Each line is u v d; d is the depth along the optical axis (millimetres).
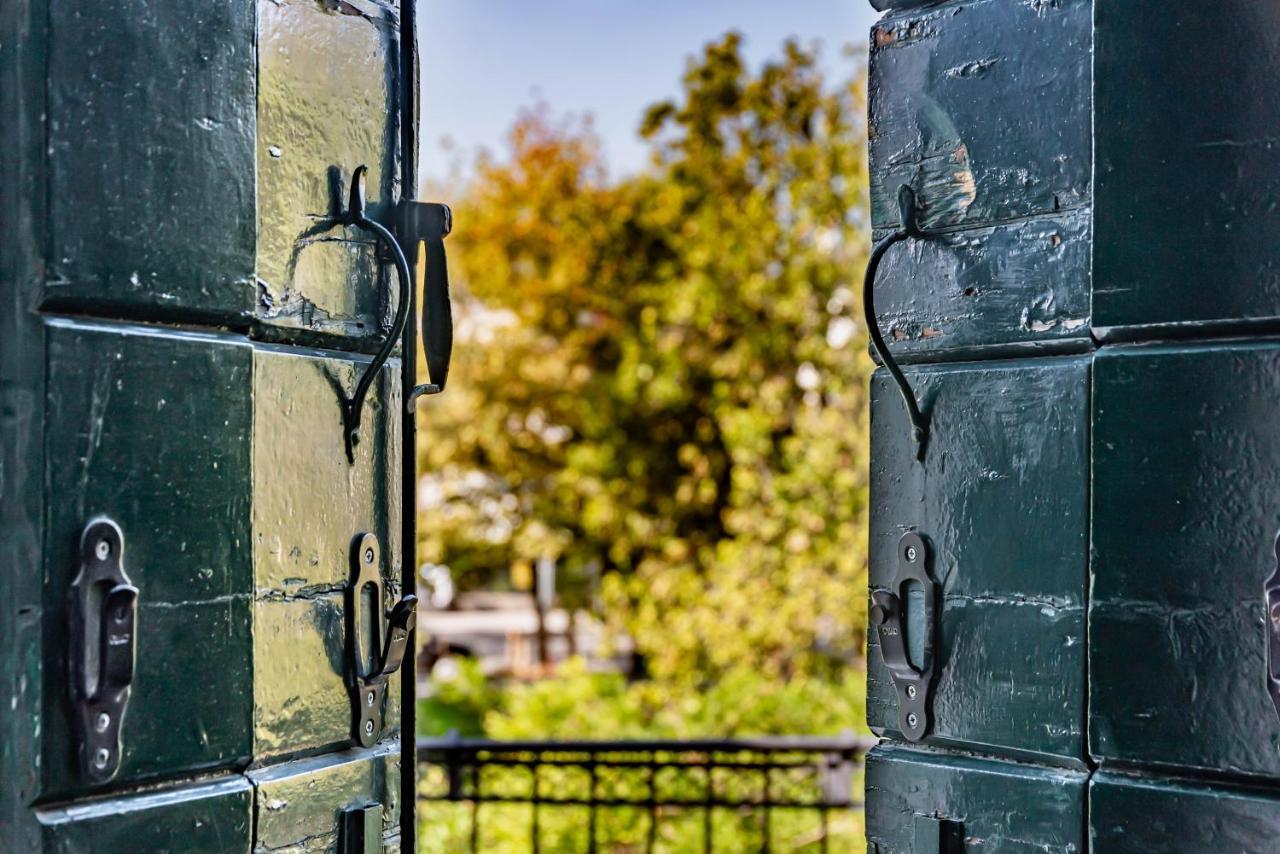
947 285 1674
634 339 11688
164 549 1326
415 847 1692
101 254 1275
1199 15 1430
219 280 1388
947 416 1665
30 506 1221
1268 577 1363
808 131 10031
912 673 1684
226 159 1401
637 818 5074
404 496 1694
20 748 1208
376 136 1646
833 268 9195
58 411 1238
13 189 1231
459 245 12859
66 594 1236
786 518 8852
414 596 1615
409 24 1709
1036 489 1570
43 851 1218
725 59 10312
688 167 10375
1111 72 1492
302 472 1511
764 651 8781
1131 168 1474
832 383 8805
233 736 1394
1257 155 1390
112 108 1290
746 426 9070
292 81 1505
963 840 1629
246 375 1420
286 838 1471
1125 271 1475
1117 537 1477
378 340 1647
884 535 1734
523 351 12578
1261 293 1383
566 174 12883
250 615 1418
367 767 1605
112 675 1252
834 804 4184
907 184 1717
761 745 4191
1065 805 1529
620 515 11805
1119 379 1480
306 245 1518
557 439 12969
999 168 1616
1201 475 1420
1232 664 1394
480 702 8977
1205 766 1408
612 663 13312
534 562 14969
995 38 1626
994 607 1607
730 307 9844
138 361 1310
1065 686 1532
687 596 9383
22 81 1233
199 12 1379
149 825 1307
